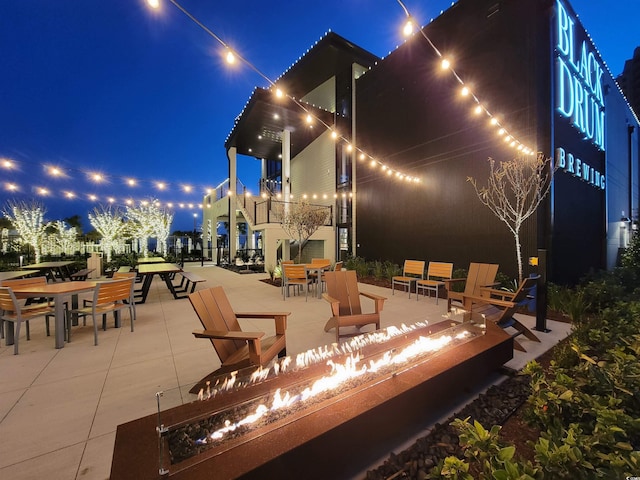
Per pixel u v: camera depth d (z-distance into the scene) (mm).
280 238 10805
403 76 9258
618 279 6754
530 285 3666
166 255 17578
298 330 4027
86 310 3705
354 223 11383
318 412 1616
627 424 1384
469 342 2627
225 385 1746
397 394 1798
